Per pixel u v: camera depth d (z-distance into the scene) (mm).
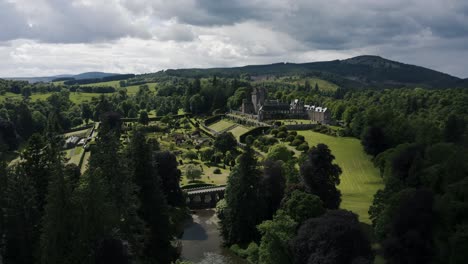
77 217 60375
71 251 59219
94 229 60156
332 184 102312
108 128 74562
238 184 99125
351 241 65438
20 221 66125
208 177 153375
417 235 63719
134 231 74000
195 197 138375
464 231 57656
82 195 61188
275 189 103688
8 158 161750
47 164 76812
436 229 64812
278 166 108312
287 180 107375
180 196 124438
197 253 95875
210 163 175750
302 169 102000
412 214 66438
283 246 75438
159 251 84375
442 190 77625
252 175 98500
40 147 77438
